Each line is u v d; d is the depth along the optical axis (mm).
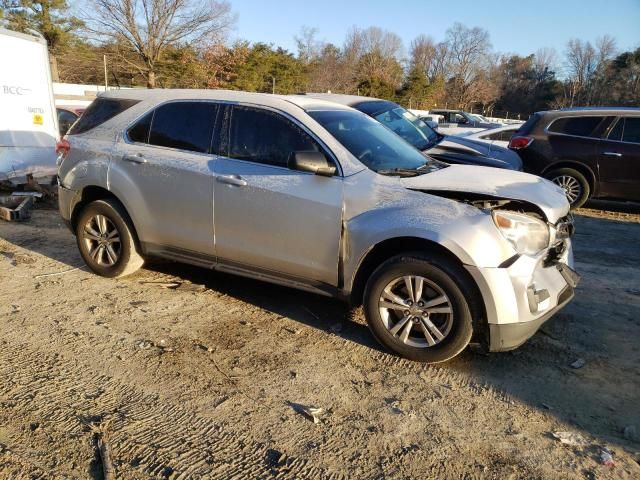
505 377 3762
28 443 2959
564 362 3971
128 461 2840
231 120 4609
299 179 4188
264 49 43656
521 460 2932
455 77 67562
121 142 5141
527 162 9680
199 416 3246
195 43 40094
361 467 2857
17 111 9000
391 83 53031
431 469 2852
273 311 4785
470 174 4344
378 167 4242
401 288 3926
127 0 38219
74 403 3334
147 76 41156
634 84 67562
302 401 3428
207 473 2775
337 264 4082
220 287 5324
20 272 5605
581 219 9102
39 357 3873
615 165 9039
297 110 4402
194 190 4648
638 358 4039
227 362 3881
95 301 4895
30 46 9141
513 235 3648
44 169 9484
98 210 5293
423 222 3709
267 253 4387
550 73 77312
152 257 5270
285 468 2828
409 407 3395
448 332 3744
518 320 3615
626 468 2867
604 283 5688
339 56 59438
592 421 3277
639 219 9250
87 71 43062
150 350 4020
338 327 4480
